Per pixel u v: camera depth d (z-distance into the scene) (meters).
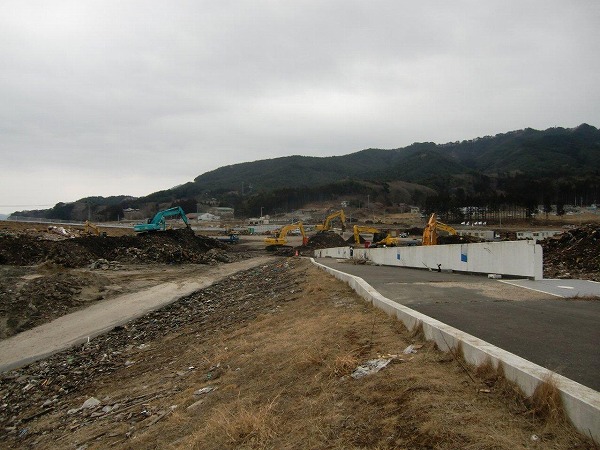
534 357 5.51
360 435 4.31
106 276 34.34
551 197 133.25
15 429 9.41
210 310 19.97
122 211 183.12
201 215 165.00
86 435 7.55
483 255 16.30
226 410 6.11
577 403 3.69
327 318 9.88
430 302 9.91
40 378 13.43
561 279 14.02
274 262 46.56
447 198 127.38
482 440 3.64
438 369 5.37
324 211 162.25
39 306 22.31
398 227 107.81
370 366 5.93
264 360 8.05
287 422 5.18
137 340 16.78
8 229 52.31
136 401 8.83
